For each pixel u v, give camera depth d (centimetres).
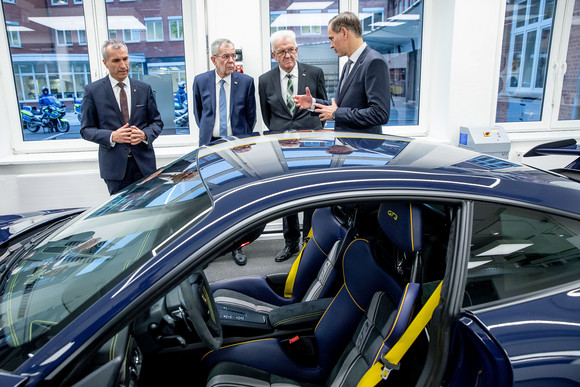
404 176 106
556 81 424
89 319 82
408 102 417
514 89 424
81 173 337
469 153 134
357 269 134
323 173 105
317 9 378
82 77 365
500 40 371
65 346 80
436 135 405
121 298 84
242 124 325
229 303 164
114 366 78
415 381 118
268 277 187
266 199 96
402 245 110
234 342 147
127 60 279
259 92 324
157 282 85
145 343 122
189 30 366
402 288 118
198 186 111
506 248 108
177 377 140
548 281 108
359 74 252
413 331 107
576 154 190
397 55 403
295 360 140
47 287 100
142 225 107
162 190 122
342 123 259
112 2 354
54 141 369
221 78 318
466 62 371
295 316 151
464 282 103
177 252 88
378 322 118
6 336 89
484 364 97
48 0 345
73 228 127
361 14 387
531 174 122
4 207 333
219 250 90
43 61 356
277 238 357
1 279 115
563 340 100
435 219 123
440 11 380
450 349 103
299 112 317
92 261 102
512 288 107
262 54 378
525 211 109
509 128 429
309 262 178
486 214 106
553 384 98
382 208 116
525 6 400
